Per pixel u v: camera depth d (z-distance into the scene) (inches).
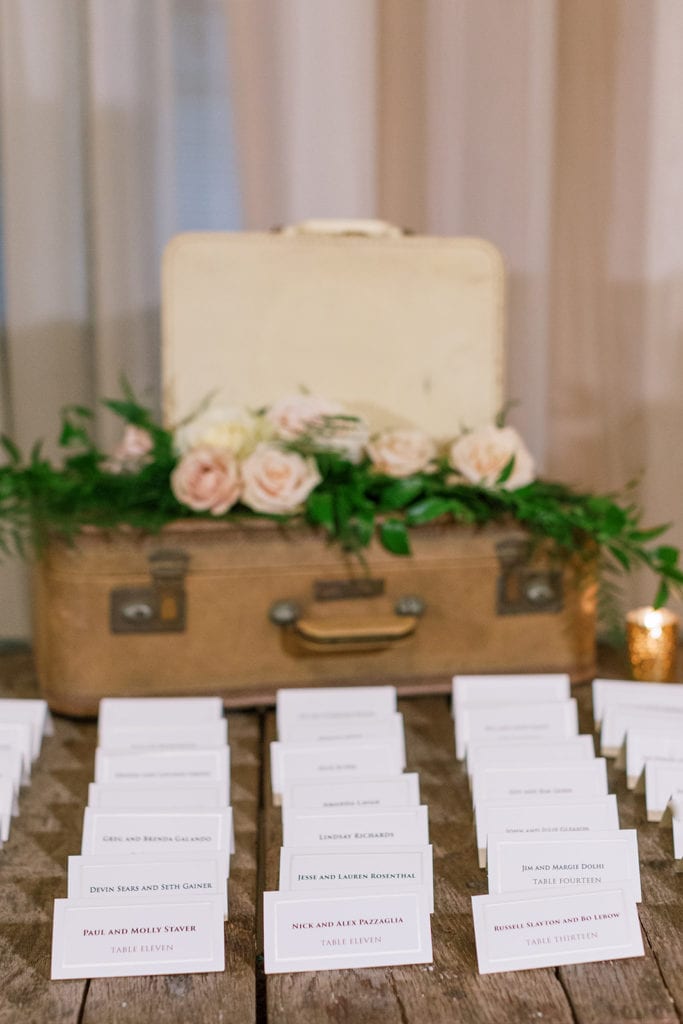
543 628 48.9
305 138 65.1
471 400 56.7
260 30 64.1
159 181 65.5
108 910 29.4
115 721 40.9
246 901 31.9
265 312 55.0
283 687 47.2
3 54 62.6
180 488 45.4
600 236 68.1
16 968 28.9
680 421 68.3
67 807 38.1
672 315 67.3
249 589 46.1
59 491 47.1
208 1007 27.3
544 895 29.9
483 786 35.4
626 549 50.1
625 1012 27.0
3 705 41.8
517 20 64.8
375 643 46.6
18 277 65.1
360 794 34.8
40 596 48.1
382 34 66.1
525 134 65.8
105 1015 26.9
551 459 70.0
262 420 49.1
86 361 67.7
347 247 55.6
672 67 64.6
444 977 28.5
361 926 29.5
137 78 64.1
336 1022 26.5
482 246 56.8
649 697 42.6
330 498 45.5
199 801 34.2
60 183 64.8
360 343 55.8
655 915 31.2
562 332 69.2
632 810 37.6
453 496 48.1
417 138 67.2
